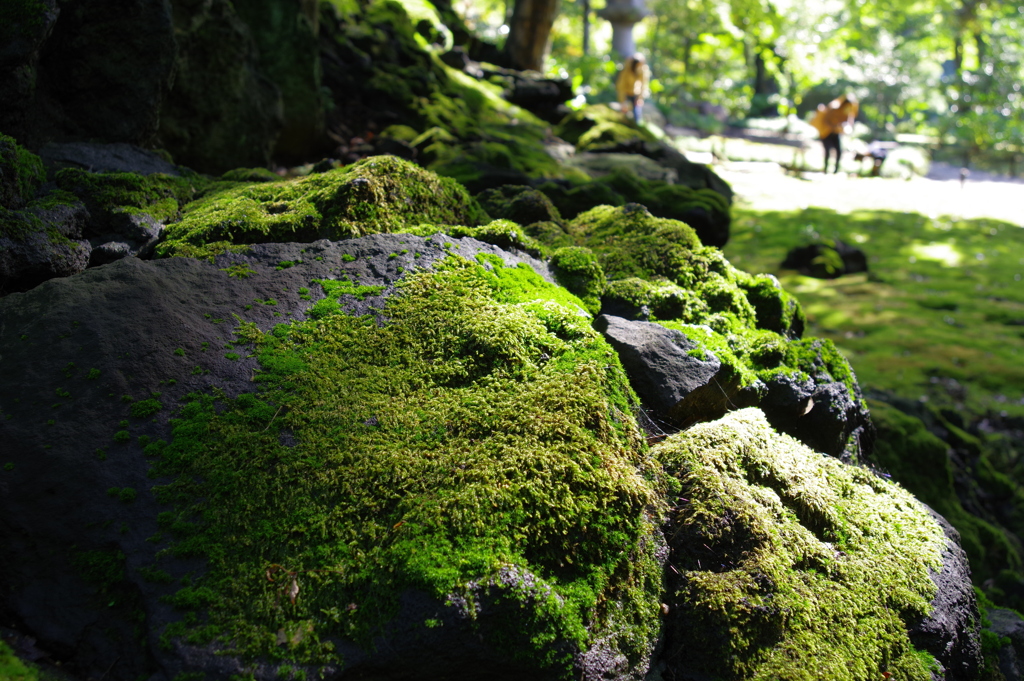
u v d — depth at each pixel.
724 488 2.26
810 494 2.44
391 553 1.82
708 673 1.98
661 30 31.16
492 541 1.86
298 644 1.70
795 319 3.59
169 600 1.73
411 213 3.11
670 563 2.15
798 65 24.72
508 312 2.50
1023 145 23.75
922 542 2.49
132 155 3.52
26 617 1.75
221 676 1.64
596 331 2.78
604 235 3.65
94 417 2.00
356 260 2.66
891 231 13.02
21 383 2.05
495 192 3.94
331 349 2.31
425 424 2.14
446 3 11.08
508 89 8.63
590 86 21.88
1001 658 2.75
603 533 2.00
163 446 1.97
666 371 2.72
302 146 5.66
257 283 2.49
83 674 1.69
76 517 1.85
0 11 3.12
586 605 1.89
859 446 3.30
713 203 5.59
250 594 1.76
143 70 3.69
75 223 2.68
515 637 1.77
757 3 20.75
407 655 1.71
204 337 2.25
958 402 6.89
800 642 2.06
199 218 2.86
